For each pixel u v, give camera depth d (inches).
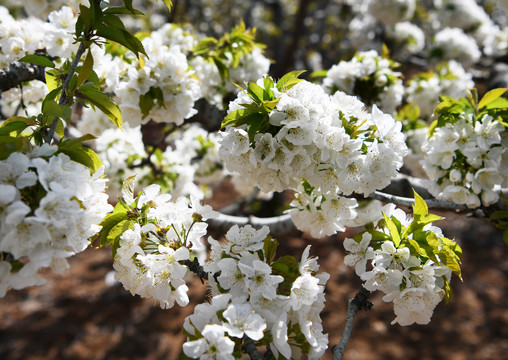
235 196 93.4
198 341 12.8
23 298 63.2
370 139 16.8
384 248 16.2
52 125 13.9
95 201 13.1
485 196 21.4
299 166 15.9
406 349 57.6
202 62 30.6
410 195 28.1
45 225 11.6
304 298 14.3
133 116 24.3
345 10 88.6
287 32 93.3
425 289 15.7
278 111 15.2
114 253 15.8
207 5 86.8
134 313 61.1
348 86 31.9
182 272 15.2
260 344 14.0
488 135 20.7
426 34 82.2
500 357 57.3
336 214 18.3
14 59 23.0
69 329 57.4
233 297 14.1
